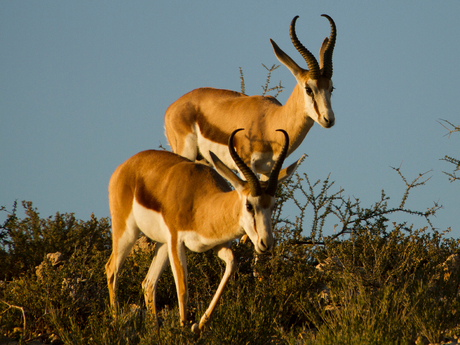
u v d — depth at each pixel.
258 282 29.39
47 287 27.30
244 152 34.00
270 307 25.09
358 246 31.61
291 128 32.59
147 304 26.88
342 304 24.67
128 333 24.19
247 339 23.73
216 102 36.22
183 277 25.30
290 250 31.94
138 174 28.22
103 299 28.92
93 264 30.50
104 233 39.91
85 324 27.62
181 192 25.84
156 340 23.22
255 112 34.03
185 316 24.75
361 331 21.20
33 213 40.12
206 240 24.98
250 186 22.84
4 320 25.64
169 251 25.94
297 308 27.78
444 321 22.89
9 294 27.92
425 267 28.38
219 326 23.86
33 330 26.86
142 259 32.03
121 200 28.77
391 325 22.00
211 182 26.12
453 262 29.39
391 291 24.45
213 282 30.78
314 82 31.22
